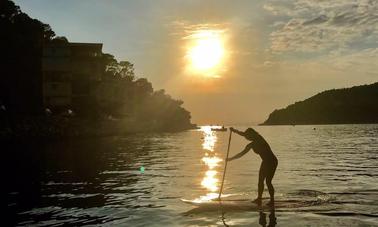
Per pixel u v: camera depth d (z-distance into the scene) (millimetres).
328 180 16375
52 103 76062
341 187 14422
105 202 12266
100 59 85250
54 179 17641
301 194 12852
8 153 33969
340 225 9000
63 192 14188
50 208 11469
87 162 25859
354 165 22641
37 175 19094
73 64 81625
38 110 67500
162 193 13750
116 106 103125
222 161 26703
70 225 9516
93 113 82188
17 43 67500
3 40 66062
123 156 31234
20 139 56281
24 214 10742
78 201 12477
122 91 108562
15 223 9797
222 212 10523
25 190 14703
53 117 67625
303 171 19938
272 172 11734
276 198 12203
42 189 14898
